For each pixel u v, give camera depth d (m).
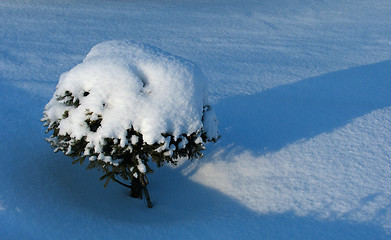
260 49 12.81
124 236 4.98
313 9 18.25
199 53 12.12
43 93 8.49
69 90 5.15
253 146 6.98
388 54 12.87
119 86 5.04
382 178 6.23
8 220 4.84
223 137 7.21
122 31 13.88
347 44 13.82
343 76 10.73
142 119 4.97
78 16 15.12
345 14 17.70
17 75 9.33
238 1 19.11
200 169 6.47
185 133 5.20
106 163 5.02
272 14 17.14
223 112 8.11
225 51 12.42
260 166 6.46
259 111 8.24
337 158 6.70
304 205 5.63
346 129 7.61
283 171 6.35
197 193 6.05
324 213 5.48
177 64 5.38
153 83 5.17
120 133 4.90
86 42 12.45
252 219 5.39
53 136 5.47
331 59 12.16
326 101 8.97
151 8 17.05
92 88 5.07
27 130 7.01
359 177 6.24
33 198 5.35
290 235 5.09
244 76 10.31
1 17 13.97
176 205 5.88
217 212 5.59
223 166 6.49
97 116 4.97
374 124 7.81
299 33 14.87
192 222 5.38
